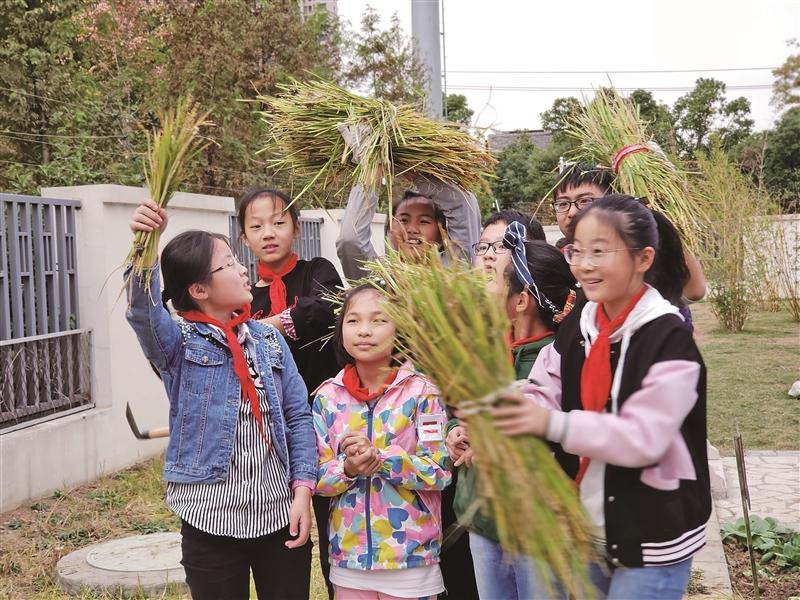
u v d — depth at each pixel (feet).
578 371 8.18
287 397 10.24
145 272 9.32
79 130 35.88
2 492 19.15
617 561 7.62
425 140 12.37
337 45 48.57
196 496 9.52
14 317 20.53
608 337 7.76
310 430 10.22
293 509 9.73
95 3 42.22
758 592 13.94
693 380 7.32
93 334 22.89
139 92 42.86
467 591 10.92
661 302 7.73
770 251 52.70
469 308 7.13
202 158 40.40
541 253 10.01
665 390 7.22
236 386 9.66
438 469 9.91
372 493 10.03
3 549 17.06
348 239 12.46
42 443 20.36
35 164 34.91
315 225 40.22
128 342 23.86
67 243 22.49
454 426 9.96
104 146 37.01
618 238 7.59
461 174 12.67
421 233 12.51
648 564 7.54
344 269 12.82
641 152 11.90
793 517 18.29
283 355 10.30
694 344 7.52
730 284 46.52
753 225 50.49
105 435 22.68
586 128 12.73
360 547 10.01
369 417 10.32
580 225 7.73
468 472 9.21
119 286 23.36
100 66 42.24
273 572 9.87
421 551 10.03
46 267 21.72
